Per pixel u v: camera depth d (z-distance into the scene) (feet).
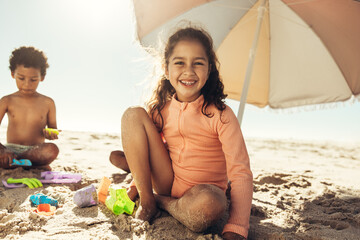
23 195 6.19
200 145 5.32
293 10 9.49
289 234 5.04
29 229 4.71
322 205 6.80
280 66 10.52
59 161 10.10
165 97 6.02
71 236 4.49
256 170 10.61
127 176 8.39
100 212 5.53
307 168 12.21
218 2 9.59
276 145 21.38
